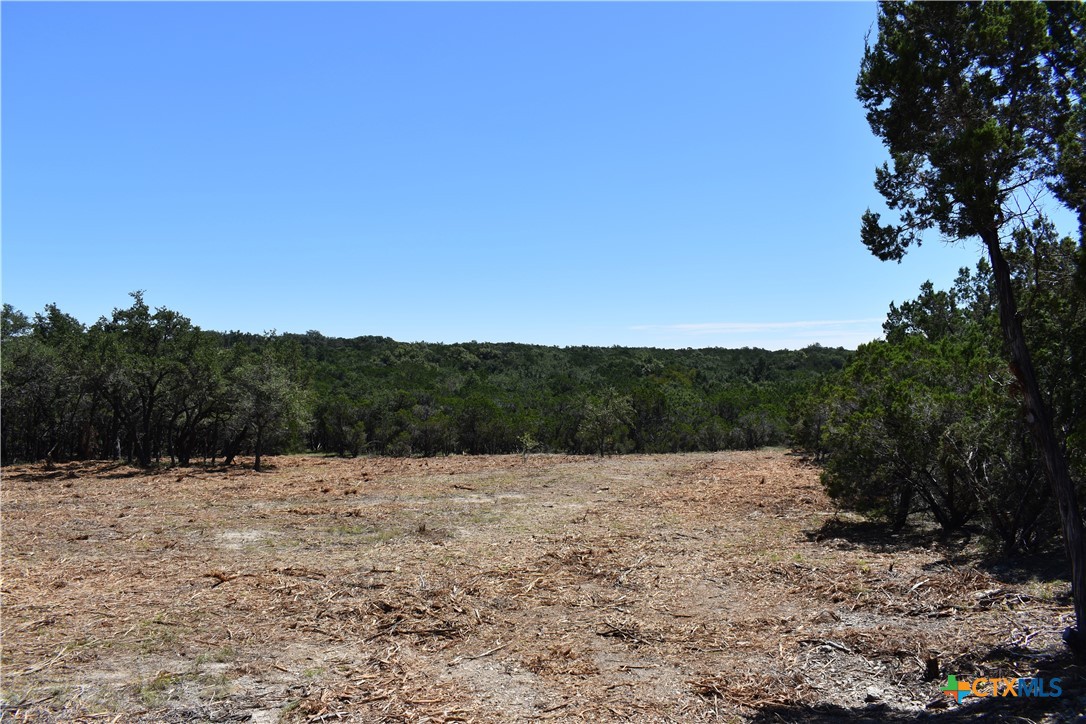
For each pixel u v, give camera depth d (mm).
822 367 72062
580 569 10234
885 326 24766
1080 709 4684
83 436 38500
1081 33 5551
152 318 33188
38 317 40188
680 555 11133
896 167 5934
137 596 8906
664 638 7137
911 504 13508
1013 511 10102
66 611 8195
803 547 11609
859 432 12508
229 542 12969
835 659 6379
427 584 9391
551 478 23656
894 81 5625
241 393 29547
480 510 16688
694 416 41156
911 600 8094
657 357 78062
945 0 5438
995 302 17172
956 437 11125
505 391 53531
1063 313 6695
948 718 4902
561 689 5844
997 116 5574
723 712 5348
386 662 6496
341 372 59875
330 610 8188
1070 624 6809
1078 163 5316
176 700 5629
